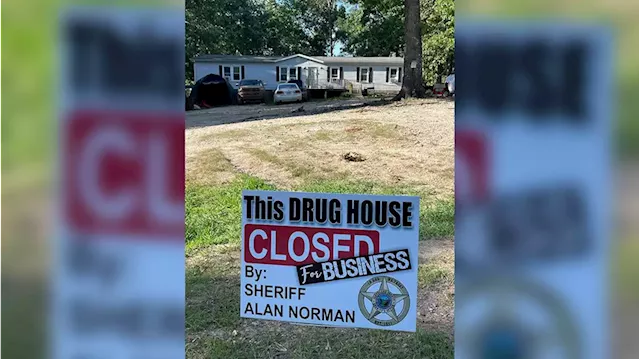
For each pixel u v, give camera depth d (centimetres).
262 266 293
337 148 662
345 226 284
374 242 282
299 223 289
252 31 3142
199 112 1317
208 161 638
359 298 283
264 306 293
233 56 2473
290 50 3375
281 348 278
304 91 1798
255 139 735
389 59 2539
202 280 360
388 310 280
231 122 930
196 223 471
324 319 287
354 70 2534
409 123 774
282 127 803
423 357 265
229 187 560
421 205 491
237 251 413
